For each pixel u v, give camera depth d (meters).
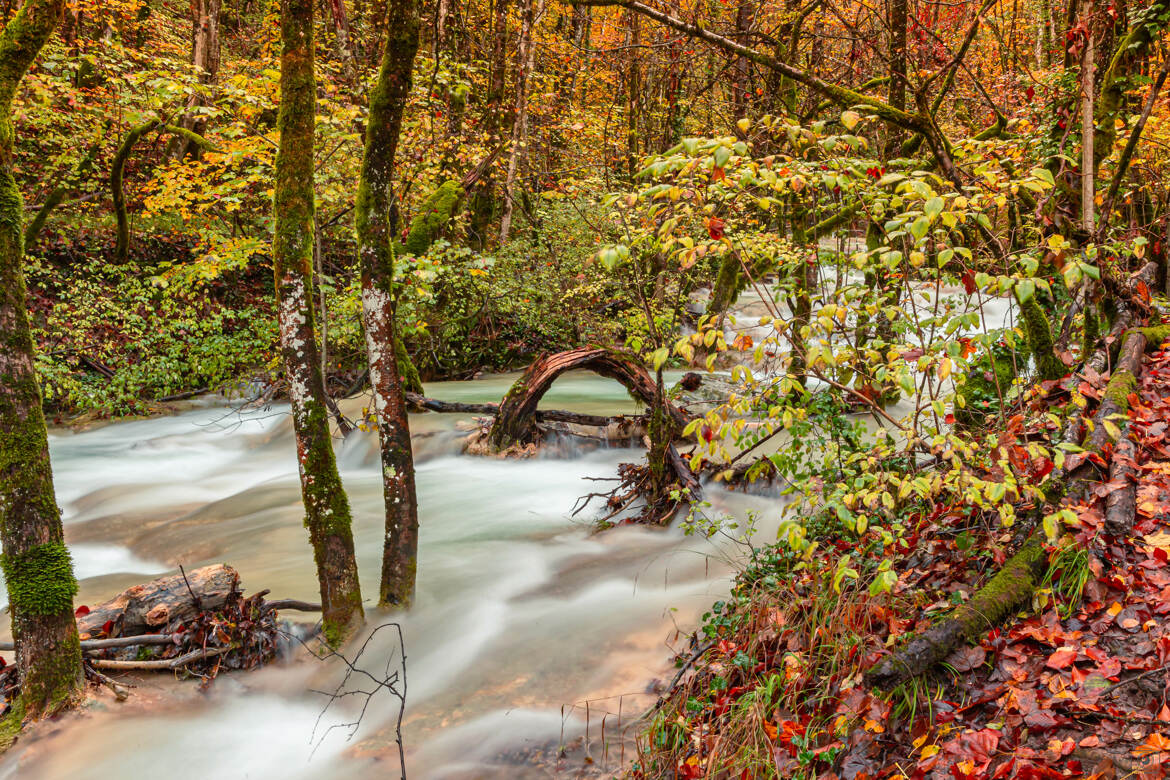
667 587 5.64
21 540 4.09
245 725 4.20
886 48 8.41
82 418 12.23
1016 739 2.88
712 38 5.03
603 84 16.47
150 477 9.71
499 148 14.12
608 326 15.53
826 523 5.09
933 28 7.45
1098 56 6.05
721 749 3.38
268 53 13.58
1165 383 5.04
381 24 13.82
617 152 14.91
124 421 12.37
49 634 4.14
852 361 3.89
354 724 4.19
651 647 4.76
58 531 4.20
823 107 8.97
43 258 13.10
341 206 12.21
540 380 9.23
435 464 9.36
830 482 5.14
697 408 9.97
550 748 3.84
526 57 15.50
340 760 3.90
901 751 3.06
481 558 6.35
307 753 3.98
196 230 12.77
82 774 3.79
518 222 18.67
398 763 3.85
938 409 3.47
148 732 4.10
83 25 15.84
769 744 3.29
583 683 4.43
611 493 7.45
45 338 12.25
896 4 7.49
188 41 18.16
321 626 4.97
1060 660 3.15
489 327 16.14
